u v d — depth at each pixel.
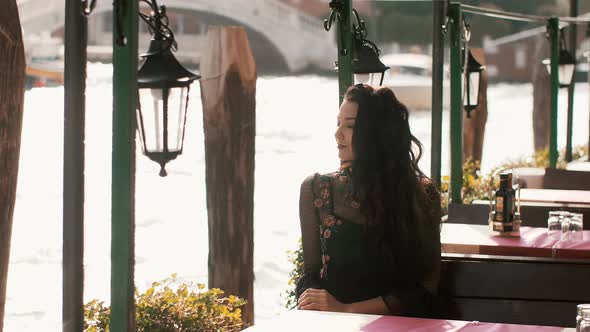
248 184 6.36
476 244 4.53
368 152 3.47
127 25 2.97
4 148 3.27
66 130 2.93
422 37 51.22
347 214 3.48
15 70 3.30
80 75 2.92
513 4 46.94
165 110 3.08
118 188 3.02
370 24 51.53
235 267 6.38
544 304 3.80
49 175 15.20
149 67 3.10
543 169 7.36
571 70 9.52
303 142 23.75
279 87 44.84
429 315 3.59
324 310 3.45
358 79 4.79
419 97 31.06
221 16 47.75
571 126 10.46
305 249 3.56
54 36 42.16
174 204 13.69
